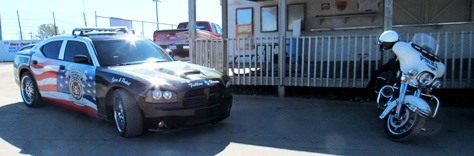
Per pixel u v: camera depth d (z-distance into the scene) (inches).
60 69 254.5
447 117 255.8
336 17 452.8
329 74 319.3
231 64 351.9
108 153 185.6
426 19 418.3
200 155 183.3
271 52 336.5
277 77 336.5
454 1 407.8
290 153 185.9
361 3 437.1
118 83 207.0
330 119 253.4
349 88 330.3
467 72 288.5
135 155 182.7
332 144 199.9
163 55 263.7
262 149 192.1
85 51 243.9
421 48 201.5
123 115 204.1
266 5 484.7
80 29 273.4
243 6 500.1
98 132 220.2
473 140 205.5
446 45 289.3
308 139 208.7
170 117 197.0
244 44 345.7
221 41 350.6
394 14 426.3
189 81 204.8
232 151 189.0
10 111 274.8
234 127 232.8
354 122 245.1
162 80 202.2
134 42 259.4
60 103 262.4
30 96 286.7
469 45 284.4
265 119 253.6
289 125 238.2
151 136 212.4
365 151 188.7
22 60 293.7
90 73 228.2
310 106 295.9
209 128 230.2
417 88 198.8
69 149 191.8
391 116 207.5
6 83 439.5
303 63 324.5
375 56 311.4
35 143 201.2
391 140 206.4
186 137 211.9
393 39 210.2
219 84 218.5
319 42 350.0
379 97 219.9
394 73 219.9
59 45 267.7
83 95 235.8
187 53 558.6
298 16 472.1
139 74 209.6
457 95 303.1
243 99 327.0
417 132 192.7
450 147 194.5
